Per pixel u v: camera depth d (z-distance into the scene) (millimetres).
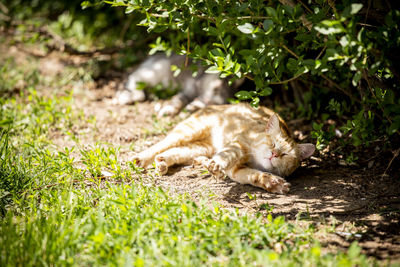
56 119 5254
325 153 4484
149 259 2584
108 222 2936
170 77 6398
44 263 2498
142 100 6273
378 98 3438
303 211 3326
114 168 3834
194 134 4449
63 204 3207
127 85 6387
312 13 3158
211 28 3326
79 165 4125
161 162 3980
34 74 6535
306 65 3074
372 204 3414
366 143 3828
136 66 7180
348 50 2775
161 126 5297
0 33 8336
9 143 4445
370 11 3213
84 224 2959
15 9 8719
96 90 6625
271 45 3297
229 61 3244
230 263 2533
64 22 8258
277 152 3928
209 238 2773
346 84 4680
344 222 3146
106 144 4598
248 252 2555
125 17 8070
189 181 3924
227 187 3809
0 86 6176
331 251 2762
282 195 3635
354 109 5078
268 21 2969
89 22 8344
